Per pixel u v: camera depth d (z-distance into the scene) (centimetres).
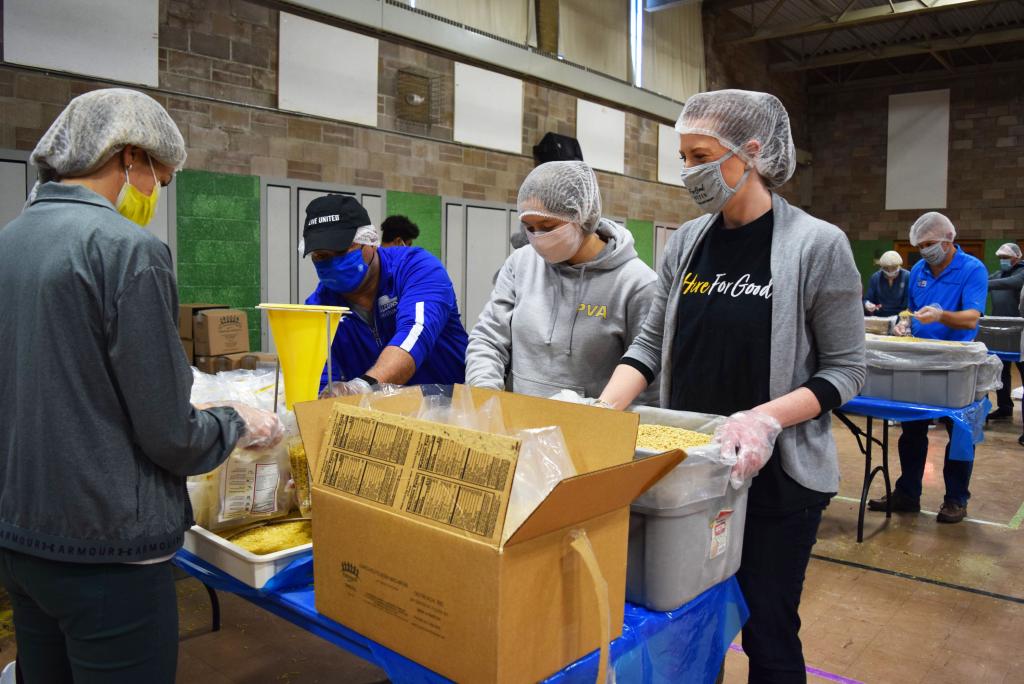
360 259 190
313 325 125
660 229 962
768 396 127
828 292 123
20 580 104
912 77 1168
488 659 80
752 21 1008
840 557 318
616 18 857
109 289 95
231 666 215
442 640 85
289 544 121
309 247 182
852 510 383
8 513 102
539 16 754
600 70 838
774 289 125
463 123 682
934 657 234
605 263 168
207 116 498
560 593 86
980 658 233
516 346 179
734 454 105
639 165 915
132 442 101
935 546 332
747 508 127
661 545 100
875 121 1212
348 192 590
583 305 169
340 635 99
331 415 104
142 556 102
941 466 477
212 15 496
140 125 106
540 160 753
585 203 156
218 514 125
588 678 90
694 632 108
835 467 131
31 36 418
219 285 513
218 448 108
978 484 433
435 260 205
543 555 83
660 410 130
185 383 101
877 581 293
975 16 1003
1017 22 1012
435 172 659
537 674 84
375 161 607
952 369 314
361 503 94
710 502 105
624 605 98
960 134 1143
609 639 88
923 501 400
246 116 520
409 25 613
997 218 1120
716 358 133
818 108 1266
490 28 699
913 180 1184
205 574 122
